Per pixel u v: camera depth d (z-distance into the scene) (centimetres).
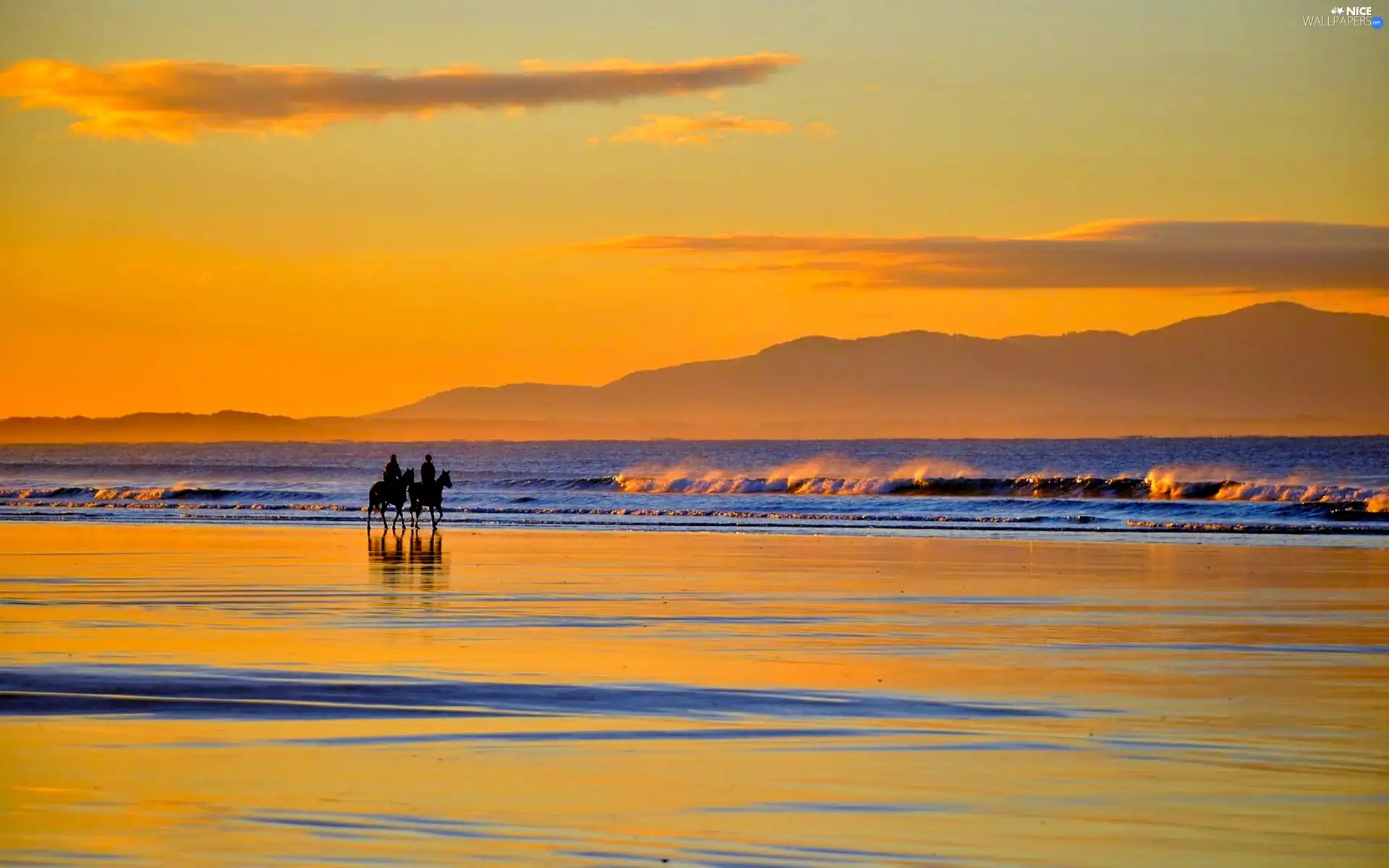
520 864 3095
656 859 3139
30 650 6450
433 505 16588
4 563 11869
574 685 5434
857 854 3186
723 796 3678
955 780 3866
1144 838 3306
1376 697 5191
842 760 4119
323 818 3453
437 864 3089
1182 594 9225
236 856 3139
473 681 5522
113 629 7306
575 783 3828
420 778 3878
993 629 7338
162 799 3631
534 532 16950
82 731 4509
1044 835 3331
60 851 3178
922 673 5766
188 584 9850
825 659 6191
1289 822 3444
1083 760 4109
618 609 8281
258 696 5166
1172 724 4662
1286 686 5434
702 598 8944
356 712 4838
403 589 9556
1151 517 19762
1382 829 3381
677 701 5084
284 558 12500
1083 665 5984
